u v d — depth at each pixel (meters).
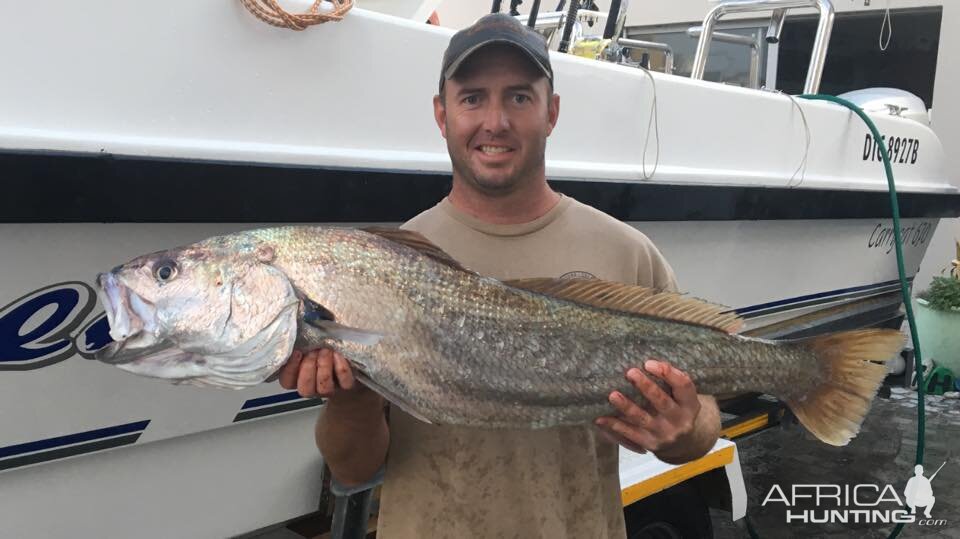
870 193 4.69
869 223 4.93
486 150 1.73
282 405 2.54
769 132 4.05
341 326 1.54
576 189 3.04
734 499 3.43
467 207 1.85
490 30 1.69
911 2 7.52
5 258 1.95
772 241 4.24
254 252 1.56
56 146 1.94
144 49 2.10
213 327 1.52
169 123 2.16
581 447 1.82
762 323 4.43
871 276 5.20
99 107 2.04
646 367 1.63
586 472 1.82
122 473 2.30
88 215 1.99
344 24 2.44
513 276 1.80
